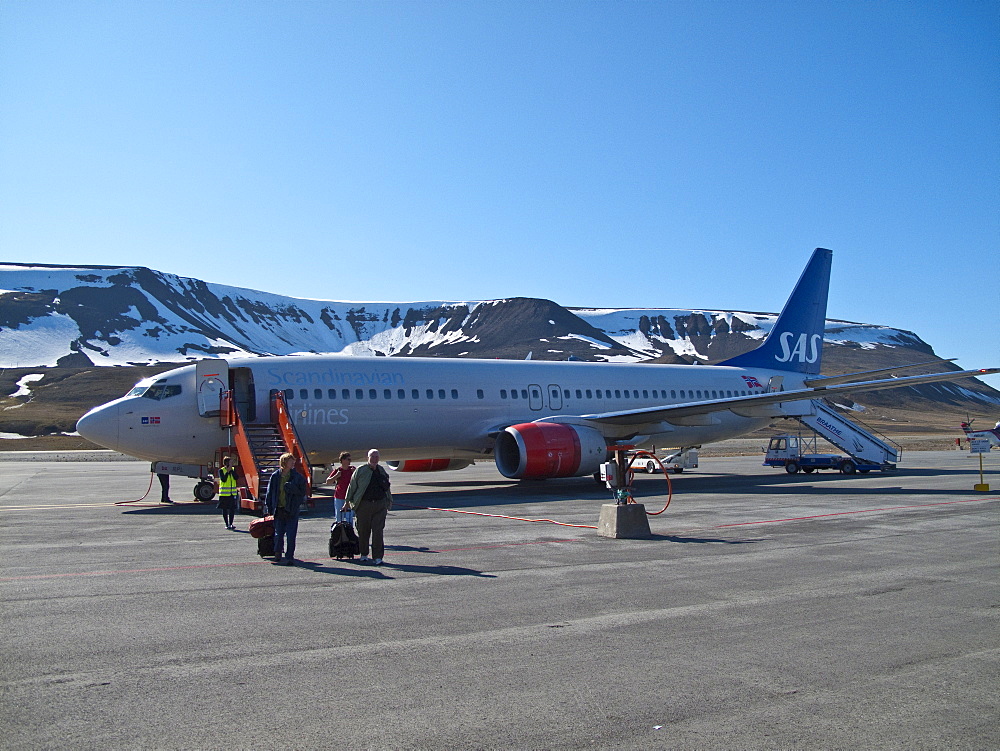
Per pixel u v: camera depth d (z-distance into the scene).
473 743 5.29
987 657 7.23
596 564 11.92
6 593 9.84
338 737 5.39
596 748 5.23
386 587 10.24
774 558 12.45
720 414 32.19
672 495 24.11
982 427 132.12
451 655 7.24
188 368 23.08
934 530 15.82
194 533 15.67
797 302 36.53
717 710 5.90
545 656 7.22
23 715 5.75
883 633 8.02
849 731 5.52
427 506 20.84
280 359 24.19
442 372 26.38
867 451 36.19
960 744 5.30
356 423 24.06
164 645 7.54
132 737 5.38
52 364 192.25
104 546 13.85
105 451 71.62
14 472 39.81
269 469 19.88
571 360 31.33
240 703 6.02
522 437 24.31
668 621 8.48
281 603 9.32
